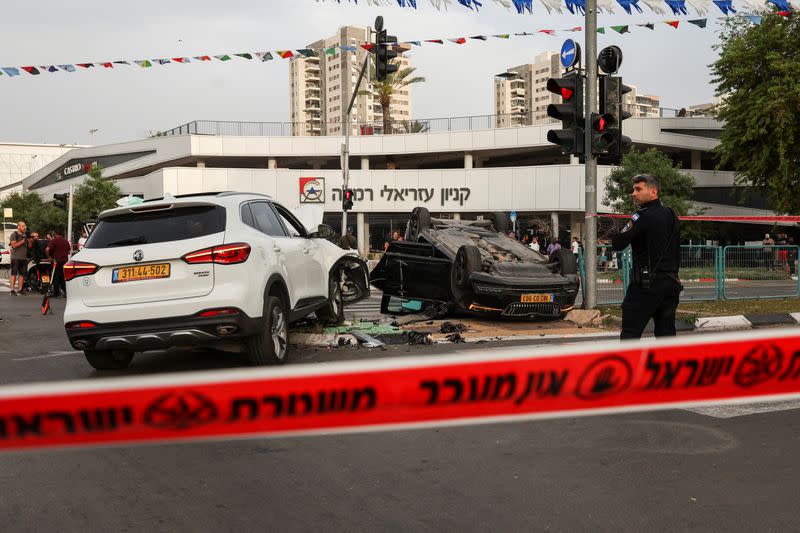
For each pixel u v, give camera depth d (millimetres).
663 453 4074
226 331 6172
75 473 3871
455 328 9258
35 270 19469
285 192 43812
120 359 7125
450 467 3873
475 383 1902
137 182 49188
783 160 25625
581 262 11734
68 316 6293
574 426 4680
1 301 16766
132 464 4012
